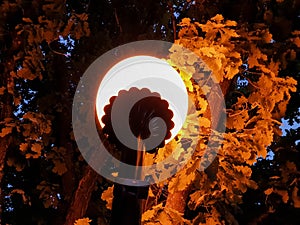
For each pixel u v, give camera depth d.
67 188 7.29
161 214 4.89
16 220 8.77
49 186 7.11
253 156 5.05
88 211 7.86
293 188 6.94
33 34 5.66
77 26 5.81
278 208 8.73
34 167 8.52
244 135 5.00
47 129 5.95
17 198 8.75
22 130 6.47
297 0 5.72
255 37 5.07
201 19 5.60
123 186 2.75
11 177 8.76
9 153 6.56
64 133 7.24
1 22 6.02
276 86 5.14
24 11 6.04
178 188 4.70
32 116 5.88
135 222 2.71
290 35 5.62
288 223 8.67
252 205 8.96
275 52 5.40
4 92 6.04
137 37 6.47
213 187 5.30
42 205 8.64
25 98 8.30
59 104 6.63
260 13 5.64
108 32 7.04
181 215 5.01
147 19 6.61
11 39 6.09
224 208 5.73
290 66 7.77
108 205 5.07
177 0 6.63
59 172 6.26
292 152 8.09
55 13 5.78
